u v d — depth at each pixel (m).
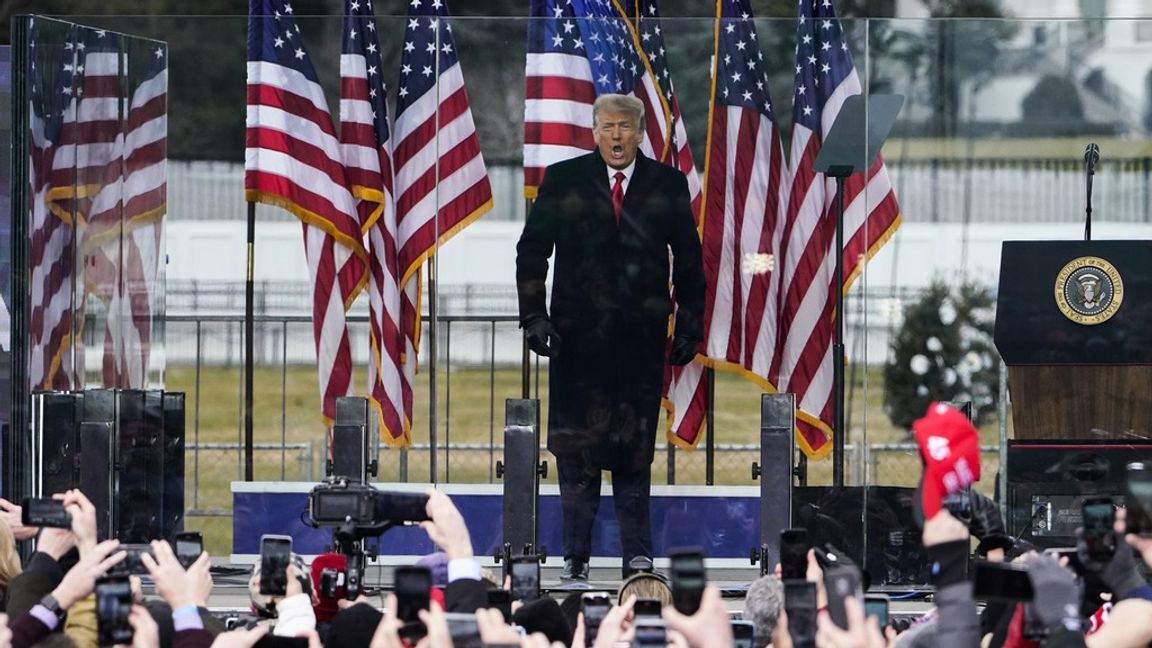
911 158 37.56
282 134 37.66
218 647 19.95
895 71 37.59
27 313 37.25
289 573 25.64
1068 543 37.28
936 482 21.91
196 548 22.78
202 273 37.44
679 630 17.56
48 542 25.00
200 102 37.53
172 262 37.44
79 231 37.38
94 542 23.62
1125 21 37.19
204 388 37.38
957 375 37.53
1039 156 37.31
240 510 37.19
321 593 27.77
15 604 24.12
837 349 37.59
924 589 37.09
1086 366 37.25
